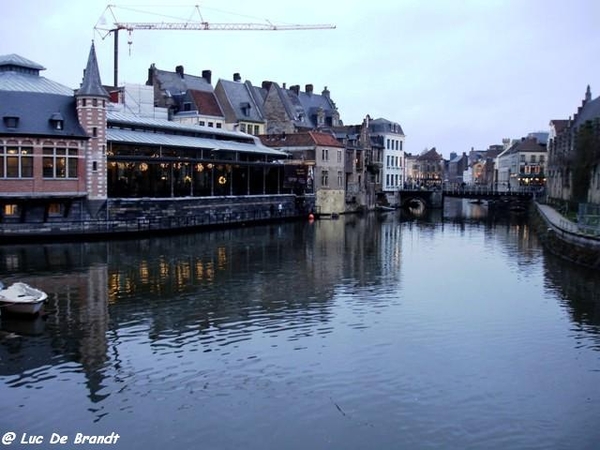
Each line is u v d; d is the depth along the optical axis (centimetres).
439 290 3180
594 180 6156
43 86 5438
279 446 1500
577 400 1772
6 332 2322
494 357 2120
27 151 4691
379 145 10925
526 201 10744
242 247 4709
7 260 3834
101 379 1880
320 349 2177
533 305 2855
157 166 5822
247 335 2328
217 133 7088
